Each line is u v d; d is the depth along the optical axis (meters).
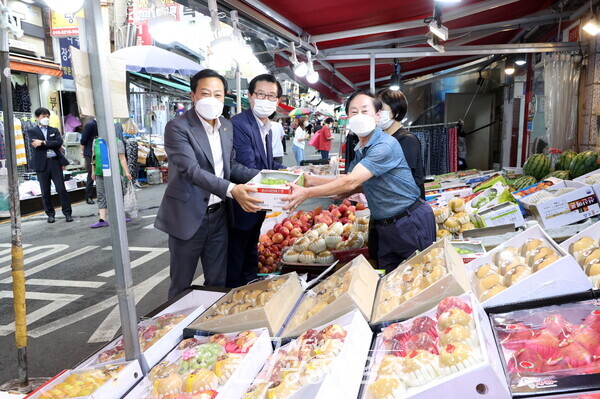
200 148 2.91
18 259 2.81
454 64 9.48
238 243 3.66
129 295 1.85
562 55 6.13
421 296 1.95
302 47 4.98
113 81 1.72
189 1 3.38
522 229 3.91
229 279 3.74
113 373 1.78
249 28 4.08
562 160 5.31
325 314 2.00
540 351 1.60
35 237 7.90
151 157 14.99
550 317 1.77
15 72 11.74
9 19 2.54
